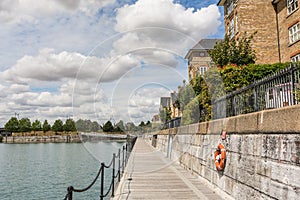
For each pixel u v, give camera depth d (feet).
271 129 11.89
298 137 9.96
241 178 14.88
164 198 18.08
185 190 20.34
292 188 10.14
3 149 160.76
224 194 17.46
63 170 66.13
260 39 60.75
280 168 11.02
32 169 72.28
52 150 145.48
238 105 19.48
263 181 12.39
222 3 76.54
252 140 13.82
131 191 20.20
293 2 56.08
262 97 16.02
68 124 227.61
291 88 13.47
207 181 21.86
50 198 40.70
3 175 62.85
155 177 25.86
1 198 42.09
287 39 57.67
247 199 14.02
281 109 11.19
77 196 37.14
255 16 61.62
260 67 32.30
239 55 42.32
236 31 65.31
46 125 267.59
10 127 277.23
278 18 61.31
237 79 30.04
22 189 47.50
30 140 251.39
